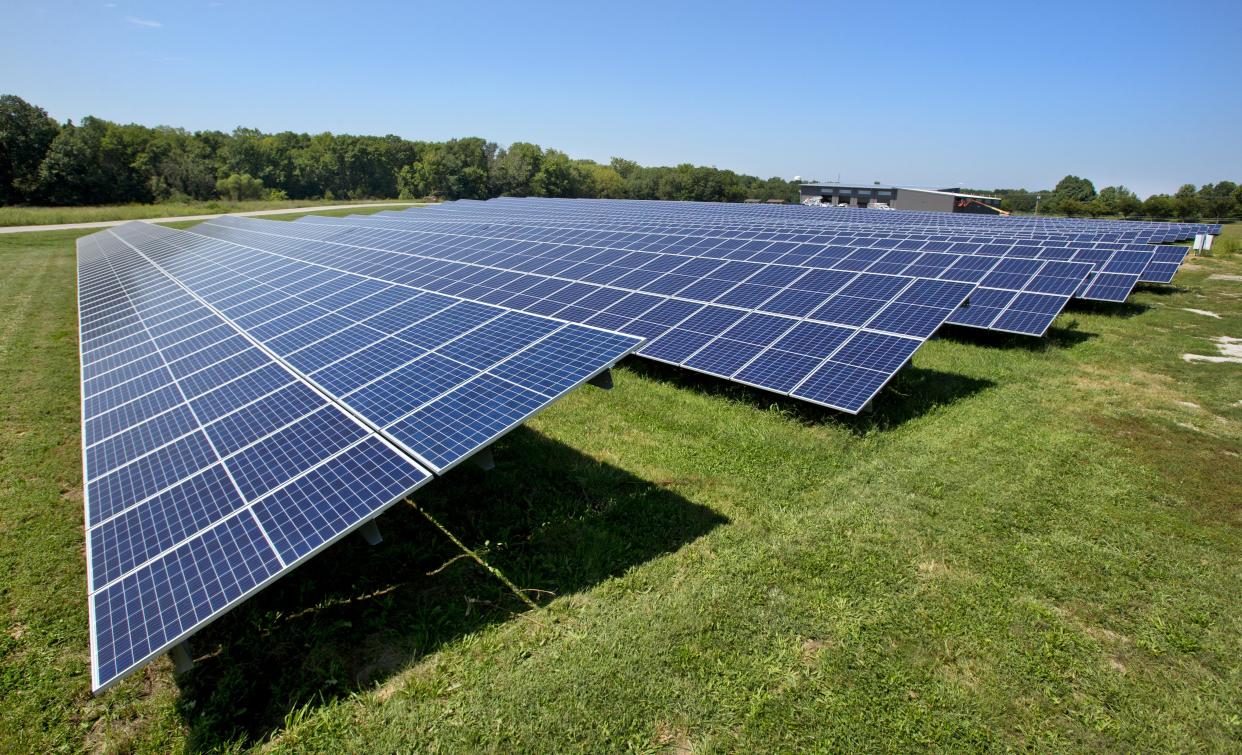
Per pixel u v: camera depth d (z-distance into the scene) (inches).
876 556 323.9
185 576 246.7
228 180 4264.3
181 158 4269.2
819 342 548.7
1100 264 963.3
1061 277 776.3
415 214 2314.2
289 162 5073.8
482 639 279.4
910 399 533.6
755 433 475.2
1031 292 762.8
